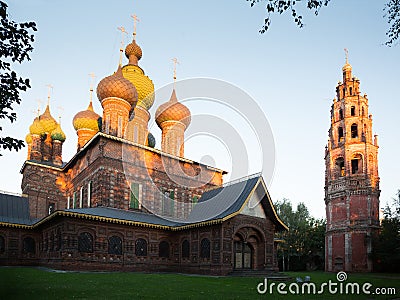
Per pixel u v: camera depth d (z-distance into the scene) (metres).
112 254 30.75
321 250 67.56
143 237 33.12
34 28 9.78
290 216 72.25
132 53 48.00
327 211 59.69
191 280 22.38
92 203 35.38
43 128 49.97
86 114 48.22
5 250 34.59
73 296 13.08
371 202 55.06
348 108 60.38
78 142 47.94
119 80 39.69
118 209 34.81
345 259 54.34
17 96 9.67
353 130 60.88
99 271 29.19
